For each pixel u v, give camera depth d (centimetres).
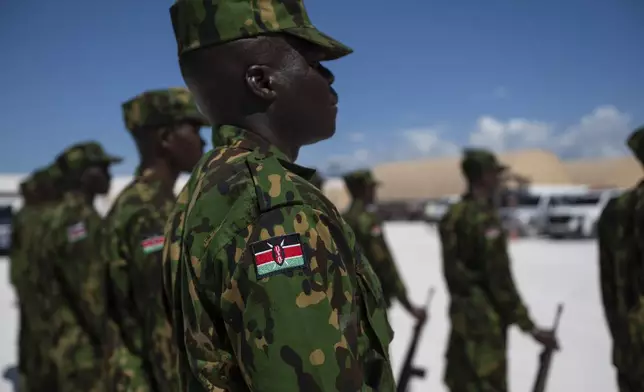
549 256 1389
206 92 105
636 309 239
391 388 103
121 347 216
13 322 771
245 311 83
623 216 246
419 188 7850
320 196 94
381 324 103
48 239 362
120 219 215
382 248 405
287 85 102
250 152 99
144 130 224
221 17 100
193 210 96
